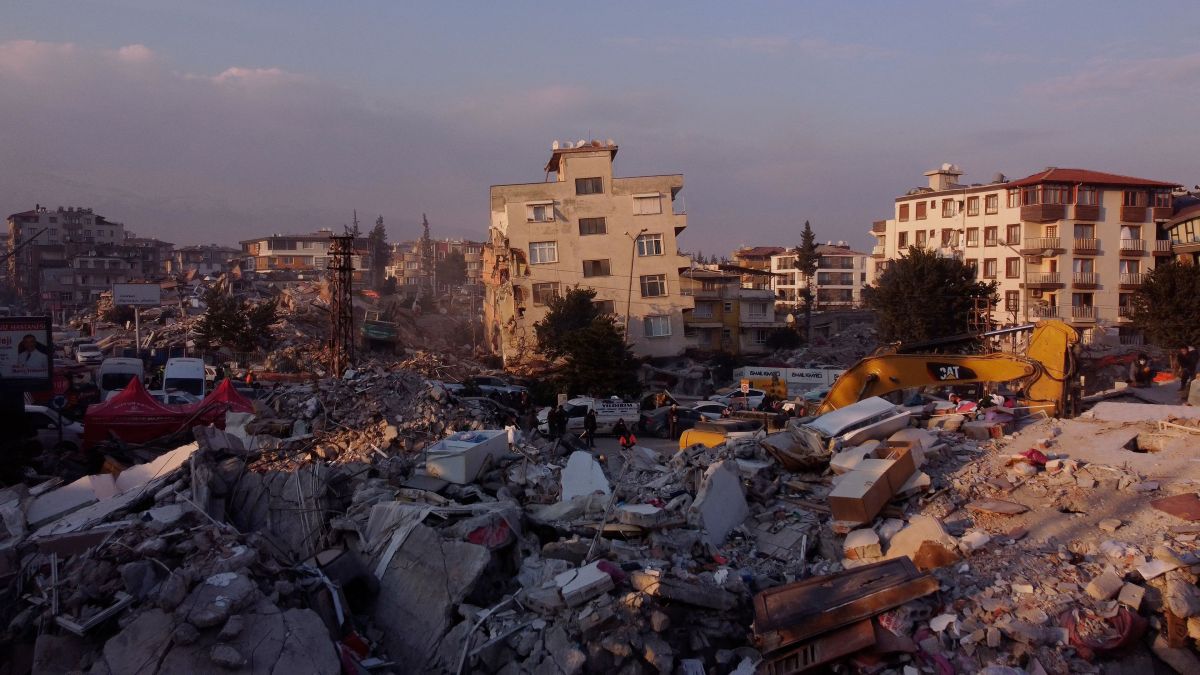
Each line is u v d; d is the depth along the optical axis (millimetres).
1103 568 9125
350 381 17328
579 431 31953
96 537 9969
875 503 10836
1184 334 45750
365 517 11742
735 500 12086
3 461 16812
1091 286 63281
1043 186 62969
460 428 15531
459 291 123562
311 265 121562
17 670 8359
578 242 59094
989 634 8336
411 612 9852
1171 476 11031
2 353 24078
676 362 59406
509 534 10906
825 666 8633
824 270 100250
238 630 7949
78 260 104500
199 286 85812
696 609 9258
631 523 11227
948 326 49656
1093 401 23844
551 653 8586
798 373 50938
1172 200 64938
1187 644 8047
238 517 12398
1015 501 11102
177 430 18453
